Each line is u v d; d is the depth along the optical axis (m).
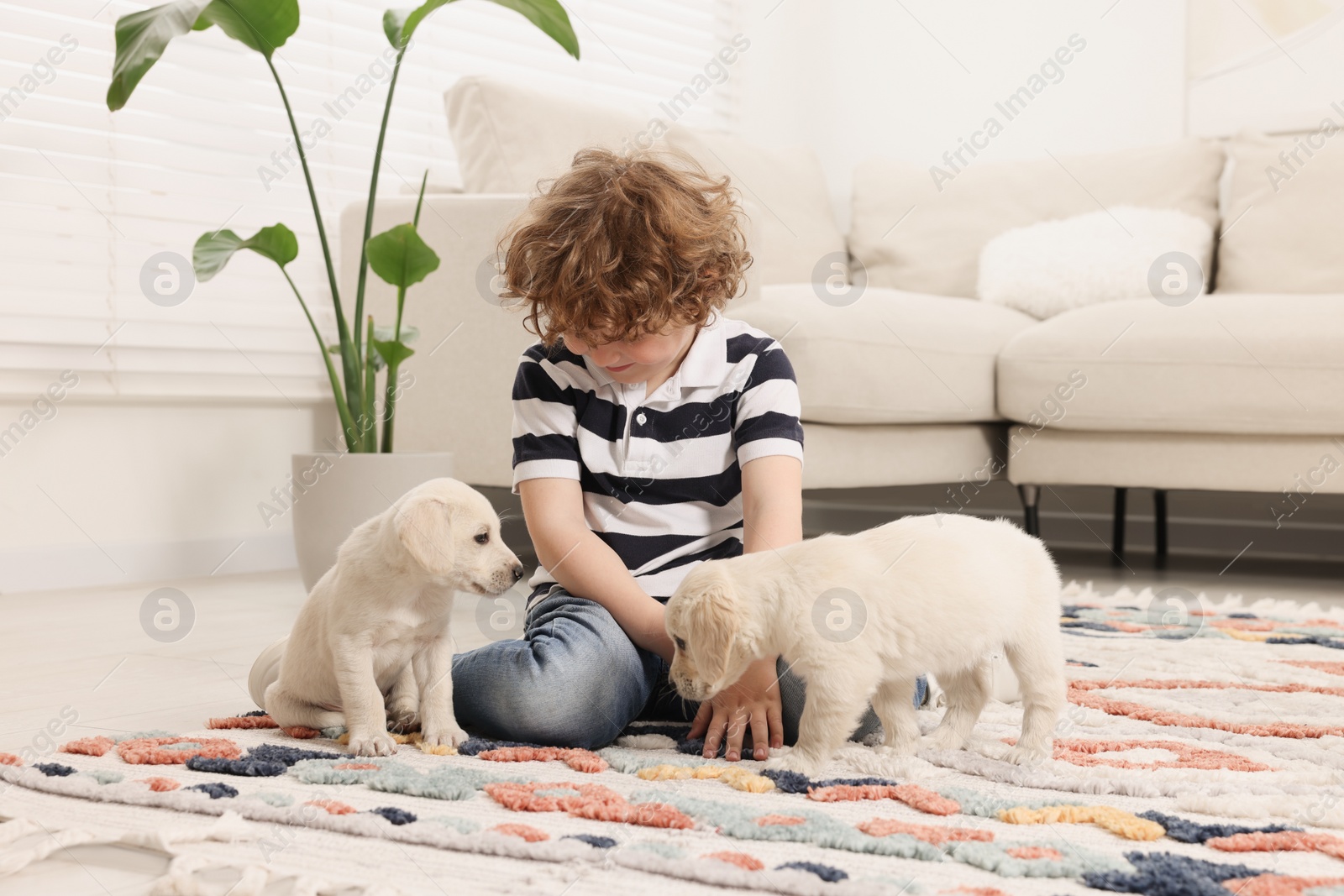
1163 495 3.30
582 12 3.81
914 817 0.92
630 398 1.33
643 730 1.30
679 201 1.19
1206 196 3.26
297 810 0.91
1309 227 3.01
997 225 3.40
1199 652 1.74
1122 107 3.61
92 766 1.08
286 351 2.99
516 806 0.94
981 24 3.83
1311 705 1.35
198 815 0.92
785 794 0.99
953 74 3.89
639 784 1.02
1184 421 2.53
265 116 2.98
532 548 2.98
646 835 0.87
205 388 2.81
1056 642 1.12
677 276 1.16
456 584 1.18
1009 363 2.70
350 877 0.78
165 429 2.76
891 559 1.06
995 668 1.38
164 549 2.75
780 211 3.42
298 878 0.78
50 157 2.60
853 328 2.42
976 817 0.92
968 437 2.80
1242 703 1.36
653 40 4.05
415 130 3.33
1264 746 1.15
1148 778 1.02
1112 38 3.61
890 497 3.78
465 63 3.47
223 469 2.87
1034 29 3.74
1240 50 3.43
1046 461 2.72
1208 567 3.05
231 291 2.91
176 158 2.81
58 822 0.91
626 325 1.14
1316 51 3.33
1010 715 1.32
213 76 2.90
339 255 3.13
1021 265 3.11
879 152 4.06
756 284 2.44
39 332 2.54
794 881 0.75
